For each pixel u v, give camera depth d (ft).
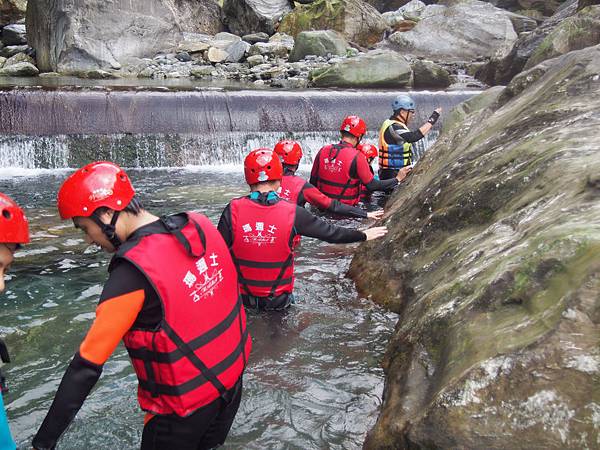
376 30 73.61
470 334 8.07
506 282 8.35
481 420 6.73
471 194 13.08
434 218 13.74
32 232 20.38
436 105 41.11
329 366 11.27
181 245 6.90
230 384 7.48
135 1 61.21
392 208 18.79
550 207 10.13
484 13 70.69
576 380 6.43
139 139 35.73
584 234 7.87
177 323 6.80
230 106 38.04
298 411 9.89
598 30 41.93
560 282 7.54
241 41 65.77
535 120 14.19
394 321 12.85
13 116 34.96
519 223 10.59
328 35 62.34
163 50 63.93
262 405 10.06
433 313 9.46
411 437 7.25
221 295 7.32
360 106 39.75
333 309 13.71
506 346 7.12
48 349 12.24
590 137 12.07
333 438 9.18
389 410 8.58
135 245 6.72
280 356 11.67
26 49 63.00
